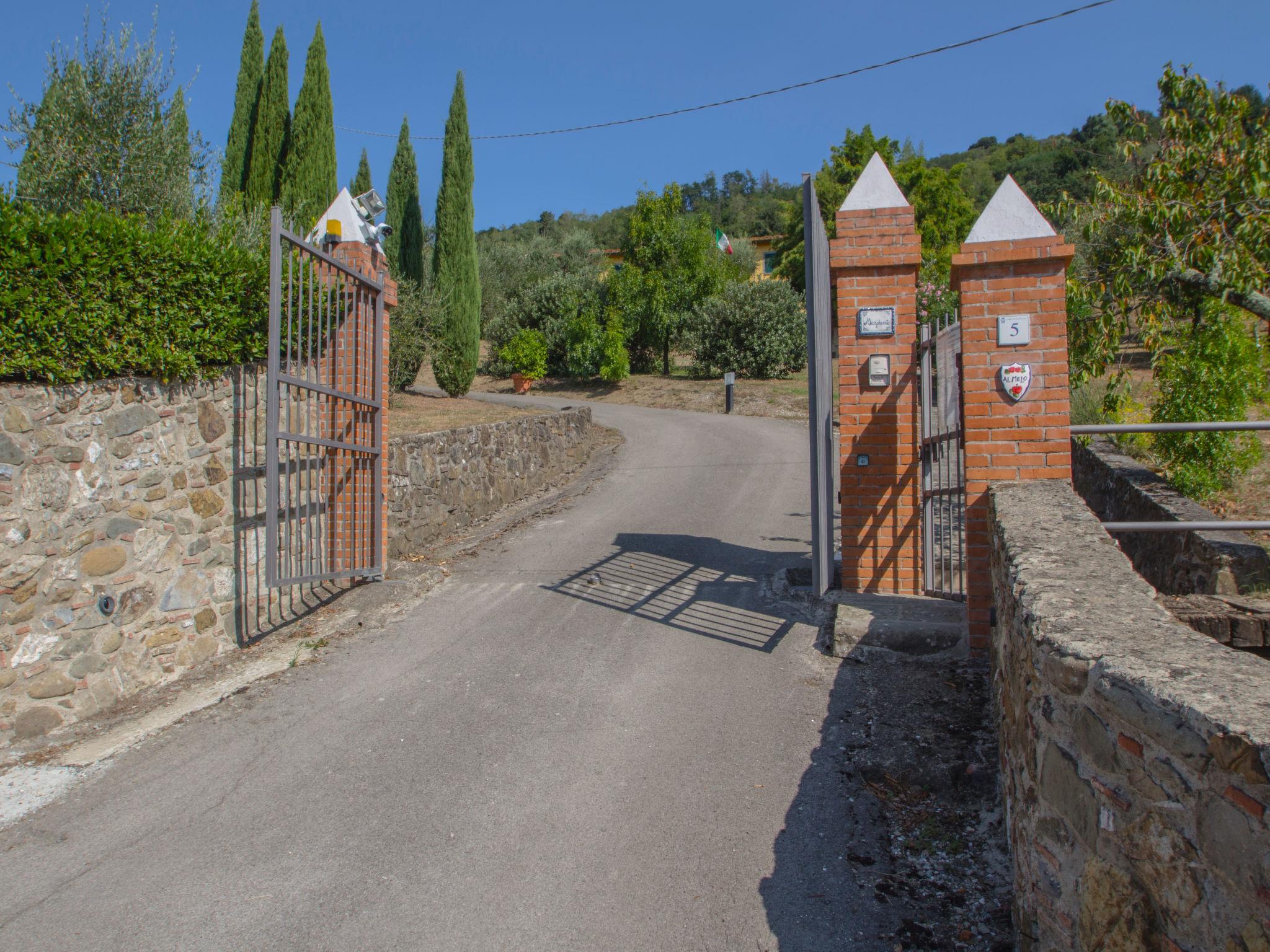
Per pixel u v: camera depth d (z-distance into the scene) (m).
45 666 5.27
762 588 7.36
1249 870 1.73
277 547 5.99
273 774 4.54
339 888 3.54
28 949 3.25
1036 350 5.25
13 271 5.13
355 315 7.45
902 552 6.40
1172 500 6.65
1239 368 7.39
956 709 4.74
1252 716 1.83
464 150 22.89
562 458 15.07
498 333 34.31
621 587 7.62
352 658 6.18
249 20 19.16
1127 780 2.19
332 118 17.56
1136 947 2.13
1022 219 5.26
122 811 4.25
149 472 5.96
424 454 9.88
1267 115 7.61
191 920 3.38
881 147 30.83
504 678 5.65
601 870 3.58
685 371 31.52
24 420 5.23
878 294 6.37
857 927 3.20
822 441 6.57
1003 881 3.39
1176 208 7.47
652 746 4.62
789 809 3.98
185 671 6.14
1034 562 3.47
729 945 3.13
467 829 3.93
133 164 10.17
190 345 6.15
